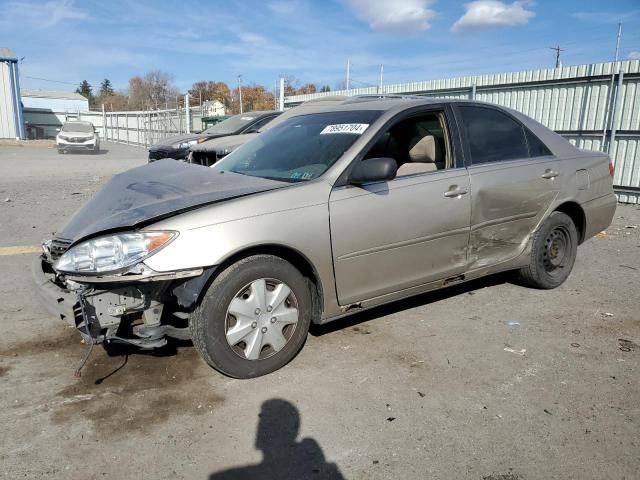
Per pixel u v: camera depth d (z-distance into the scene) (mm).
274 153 3949
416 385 3102
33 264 3418
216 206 2996
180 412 2832
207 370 3287
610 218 5066
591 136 10516
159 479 2326
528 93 11539
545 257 4586
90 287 2881
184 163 4242
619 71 9859
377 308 4336
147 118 32344
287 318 3211
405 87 14805
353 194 3365
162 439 2604
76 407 2877
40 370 3291
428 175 3746
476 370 3279
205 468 2400
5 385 3105
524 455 2471
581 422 2727
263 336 3135
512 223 4242
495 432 2648
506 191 4109
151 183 3578
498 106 4418
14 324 3998
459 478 2326
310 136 3926
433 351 3541
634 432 2643
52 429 2674
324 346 3617
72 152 28125
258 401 2934
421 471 2371
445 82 13414
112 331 2957
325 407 2875
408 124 4109
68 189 11805
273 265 3113
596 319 4094
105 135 45844
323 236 3230
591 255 6090
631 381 3143
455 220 3822
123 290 2930
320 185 3301
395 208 3512
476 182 3934
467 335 3797
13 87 34500
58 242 3205
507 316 4152
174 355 3490
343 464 2422
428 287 3859
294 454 2494
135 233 2830
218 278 2973
